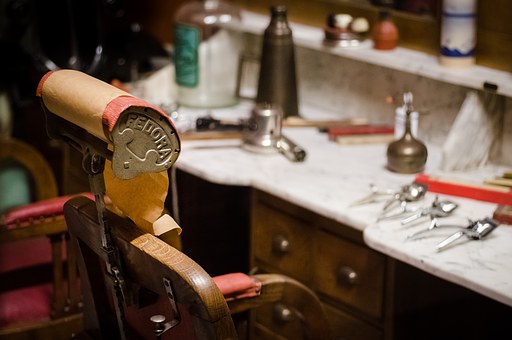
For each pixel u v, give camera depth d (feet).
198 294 5.74
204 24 11.13
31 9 12.16
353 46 10.69
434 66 9.79
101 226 6.31
